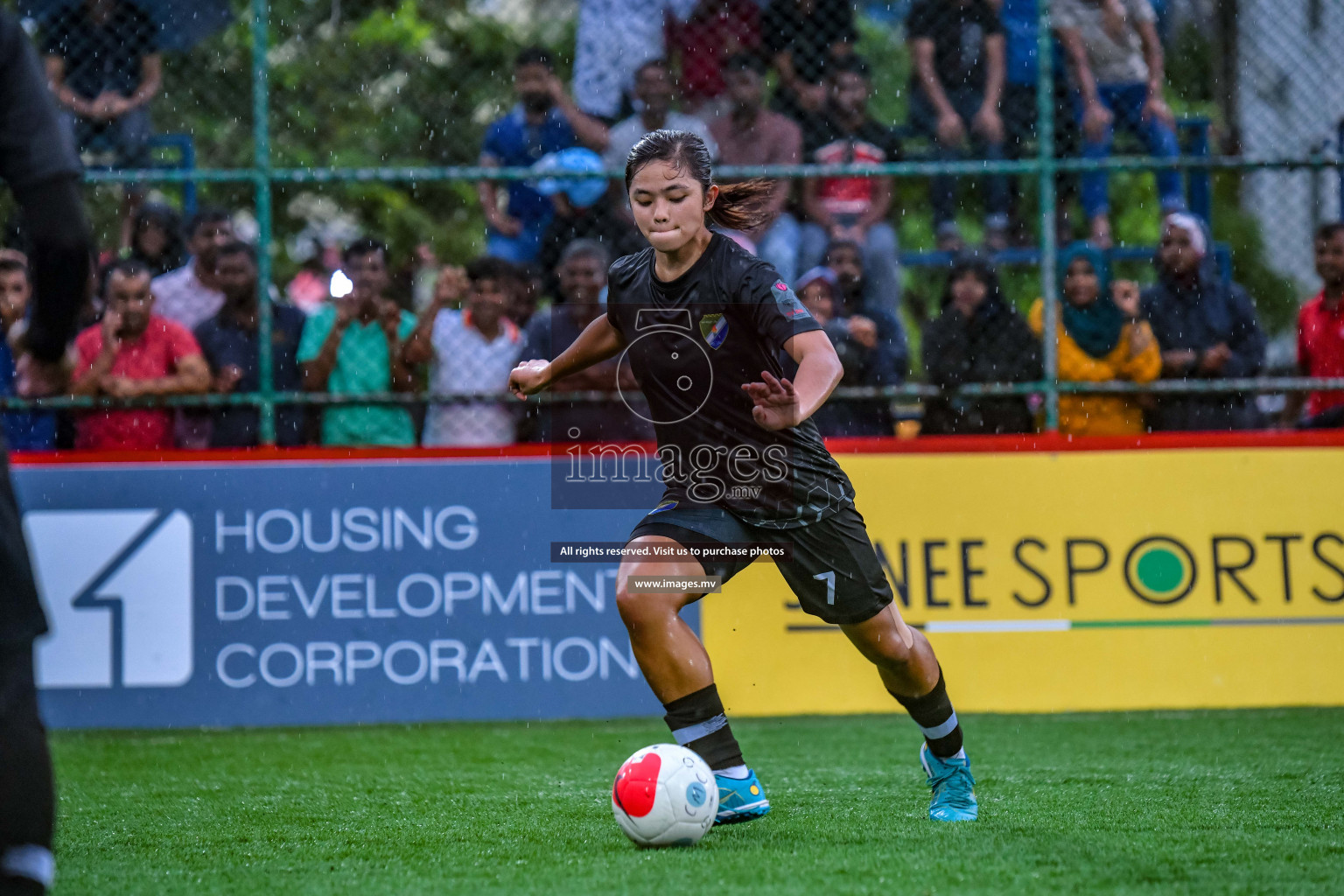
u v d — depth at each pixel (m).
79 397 22.50
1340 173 25.34
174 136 25.98
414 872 11.72
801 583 12.73
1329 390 22.78
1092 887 10.70
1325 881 10.95
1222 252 27.78
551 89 25.00
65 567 22.36
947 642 22.50
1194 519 22.77
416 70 32.69
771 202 22.38
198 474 22.56
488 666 22.50
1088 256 23.34
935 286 32.16
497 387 23.27
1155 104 25.64
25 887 8.48
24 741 8.59
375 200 34.78
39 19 24.31
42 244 8.92
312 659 22.44
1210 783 16.70
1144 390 22.69
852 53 25.58
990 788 16.45
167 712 22.27
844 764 19.00
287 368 23.33
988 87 25.17
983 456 22.80
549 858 12.15
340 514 22.62
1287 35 26.53
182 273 23.78
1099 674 22.52
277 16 31.78
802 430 12.64
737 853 12.12
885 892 10.50
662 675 12.59
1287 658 22.61
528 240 25.31
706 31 25.36
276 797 16.47
